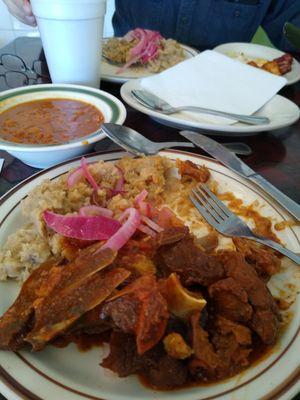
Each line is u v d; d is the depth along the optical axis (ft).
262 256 0.72
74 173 0.90
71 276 0.65
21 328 0.59
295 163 1.11
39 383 0.53
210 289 0.63
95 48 1.33
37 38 2.17
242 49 2.04
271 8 2.49
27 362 0.56
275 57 1.97
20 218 0.83
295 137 1.26
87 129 1.10
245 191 0.96
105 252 0.67
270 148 1.19
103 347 0.62
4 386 0.51
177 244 0.70
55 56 1.32
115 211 0.85
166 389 0.55
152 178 0.96
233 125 1.20
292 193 0.98
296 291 0.70
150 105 1.27
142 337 0.55
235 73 1.41
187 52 1.92
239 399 0.51
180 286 0.61
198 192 0.96
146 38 1.74
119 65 1.74
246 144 1.20
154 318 0.56
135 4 2.47
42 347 0.58
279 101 1.32
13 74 1.68
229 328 0.60
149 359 0.57
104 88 1.58
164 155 1.06
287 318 0.65
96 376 0.57
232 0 2.38
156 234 0.76
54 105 1.22
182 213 0.92
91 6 1.20
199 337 0.57
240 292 0.61
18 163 1.07
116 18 2.56
